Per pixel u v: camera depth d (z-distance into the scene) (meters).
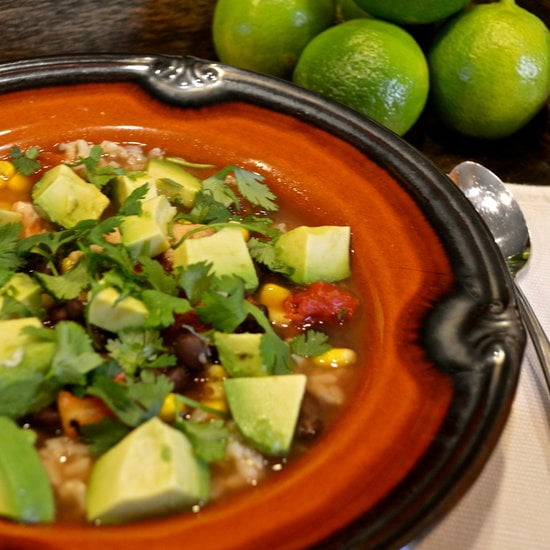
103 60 0.44
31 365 0.34
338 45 0.44
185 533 0.32
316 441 0.35
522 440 0.37
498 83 0.46
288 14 0.46
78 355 0.34
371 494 0.33
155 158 0.43
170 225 0.39
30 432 0.34
